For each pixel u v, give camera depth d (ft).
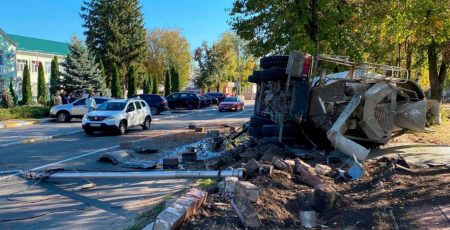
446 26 41.29
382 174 21.02
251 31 55.26
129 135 51.21
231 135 40.65
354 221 14.57
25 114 79.82
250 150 28.89
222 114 94.84
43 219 17.30
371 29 50.34
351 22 49.96
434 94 57.26
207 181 22.22
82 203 19.70
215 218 14.79
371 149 29.66
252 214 14.12
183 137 46.14
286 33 53.06
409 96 30.35
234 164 25.96
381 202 16.34
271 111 31.83
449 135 38.81
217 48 199.21
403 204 15.84
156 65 213.25
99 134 52.54
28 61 148.66
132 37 170.71
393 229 13.37
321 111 27.12
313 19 50.57
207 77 197.26
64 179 24.79
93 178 23.03
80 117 74.18
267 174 20.27
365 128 26.07
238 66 214.48
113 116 50.39
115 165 29.58
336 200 16.67
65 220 17.11
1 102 89.45
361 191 18.90
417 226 13.50
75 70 114.21
